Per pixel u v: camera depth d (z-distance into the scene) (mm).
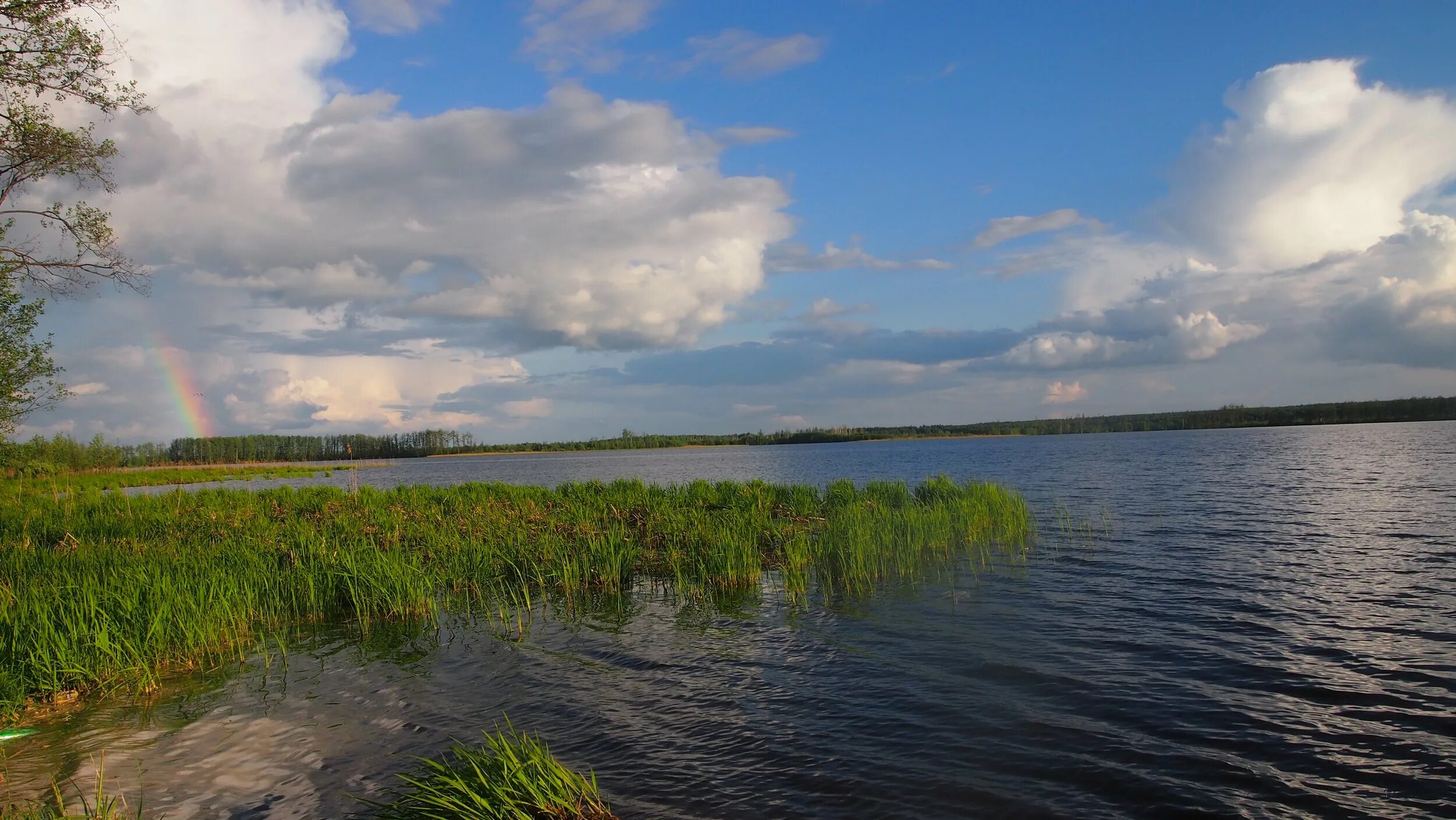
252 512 22812
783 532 17391
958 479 37094
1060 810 5637
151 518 21125
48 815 5555
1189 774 6180
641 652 9781
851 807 5703
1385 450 52875
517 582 14398
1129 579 13633
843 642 10016
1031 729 7125
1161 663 8984
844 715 7531
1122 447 85438
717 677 8773
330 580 12484
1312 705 7621
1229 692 7996
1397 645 9508
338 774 6422
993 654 9414
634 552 15102
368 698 8266
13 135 18188
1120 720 7301
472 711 7848
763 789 6016
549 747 6879
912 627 10719
